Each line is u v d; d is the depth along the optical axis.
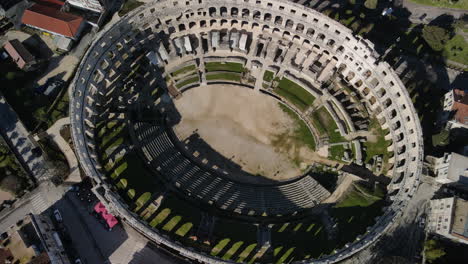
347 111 97.75
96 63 91.56
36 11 103.38
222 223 85.81
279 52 104.38
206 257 75.19
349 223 86.12
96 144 91.88
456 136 92.12
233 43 102.56
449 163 84.12
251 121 98.19
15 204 89.50
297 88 100.44
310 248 83.19
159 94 99.94
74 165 92.69
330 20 92.62
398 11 108.50
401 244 86.31
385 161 93.56
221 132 97.06
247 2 96.06
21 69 100.94
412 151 86.69
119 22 92.25
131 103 98.06
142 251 86.00
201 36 104.94
